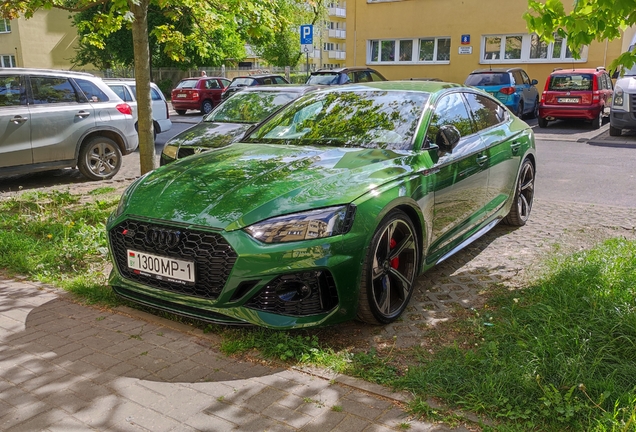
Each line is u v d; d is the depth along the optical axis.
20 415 2.85
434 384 3.01
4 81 8.71
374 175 3.82
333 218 3.42
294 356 3.38
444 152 4.45
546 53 23.19
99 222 6.48
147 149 7.32
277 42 48.06
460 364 3.20
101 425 2.76
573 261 4.69
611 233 6.01
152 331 3.79
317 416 2.80
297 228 3.37
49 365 3.35
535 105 20.39
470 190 4.92
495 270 4.95
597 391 2.82
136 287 3.81
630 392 2.74
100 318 4.01
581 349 3.19
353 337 3.71
